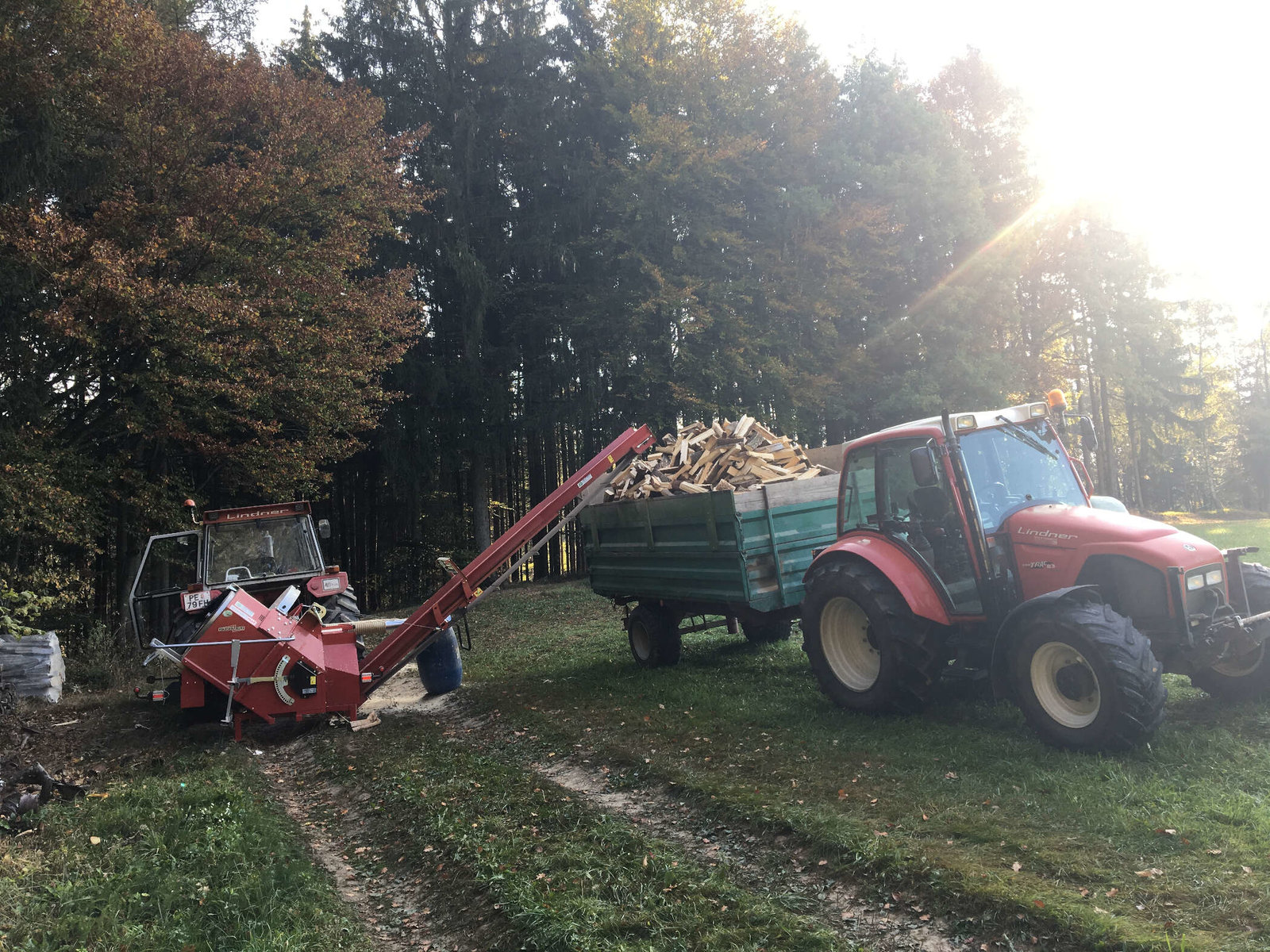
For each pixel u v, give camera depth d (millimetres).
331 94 16312
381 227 15805
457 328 22500
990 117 28047
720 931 3207
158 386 12109
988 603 5320
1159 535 4957
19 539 12719
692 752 5520
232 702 6859
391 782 5578
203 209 12805
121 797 5145
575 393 22922
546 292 23219
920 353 23953
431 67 22250
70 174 12148
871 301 24859
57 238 10672
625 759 5531
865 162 24016
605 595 9492
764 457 7824
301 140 14320
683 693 7125
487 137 22672
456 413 21641
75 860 4105
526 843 4285
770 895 3535
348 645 7312
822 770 4883
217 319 11836
